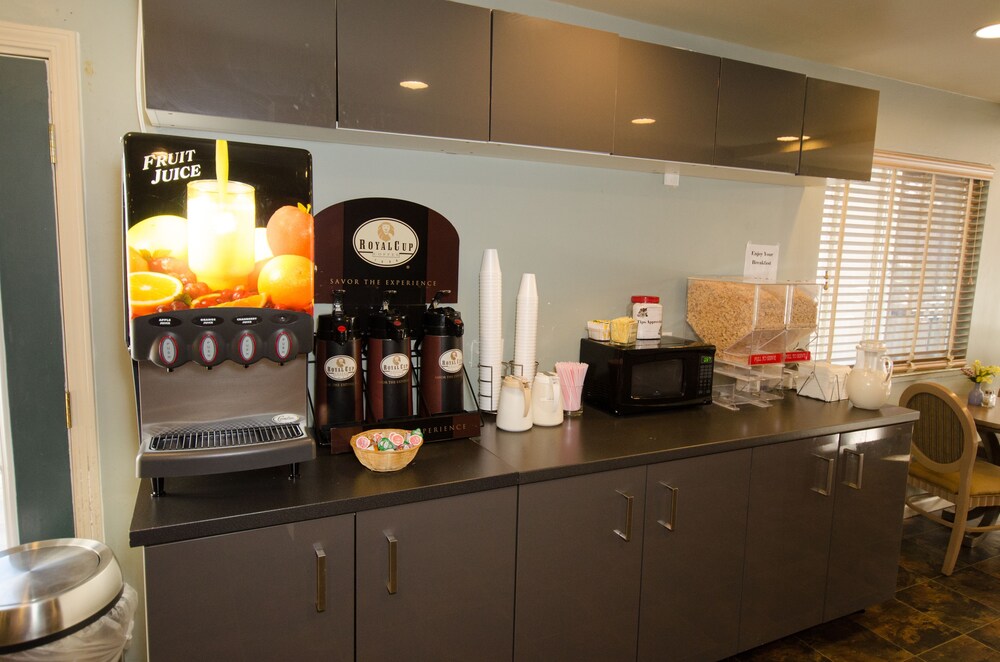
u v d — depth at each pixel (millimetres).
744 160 2291
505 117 1829
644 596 1885
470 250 2201
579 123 1950
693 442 1927
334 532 1403
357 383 1768
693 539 1946
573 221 2396
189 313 1312
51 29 1602
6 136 1606
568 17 2283
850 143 2533
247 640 1345
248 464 1367
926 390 2908
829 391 2533
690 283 2680
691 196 2674
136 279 1276
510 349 2330
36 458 1723
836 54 2818
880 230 3363
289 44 1537
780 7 2266
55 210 1661
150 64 1409
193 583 1277
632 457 1783
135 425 1791
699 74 2146
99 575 1421
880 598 2484
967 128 3580
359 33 1610
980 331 3910
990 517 3123
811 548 2225
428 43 1696
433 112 1725
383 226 2037
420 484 1504
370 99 1642
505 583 1646
